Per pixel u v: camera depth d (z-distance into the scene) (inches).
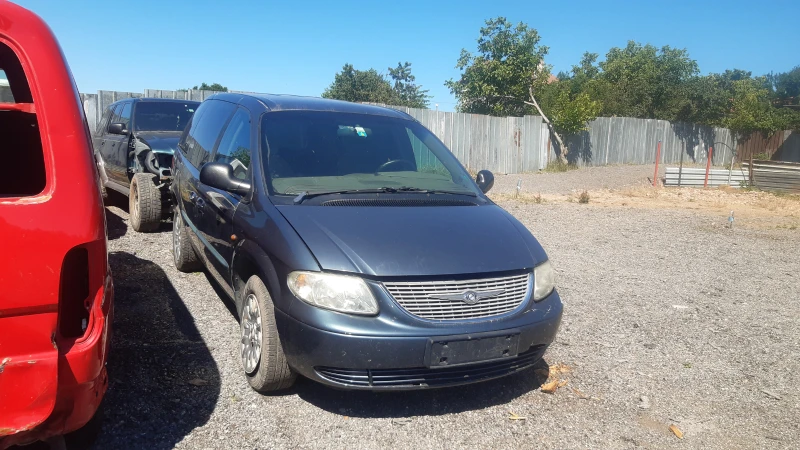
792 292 275.6
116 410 138.2
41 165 122.9
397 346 131.1
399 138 203.2
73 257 97.2
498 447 137.1
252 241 153.1
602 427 149.2
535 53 1048.8
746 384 177.8
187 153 237.3
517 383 169.6
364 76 1660.9
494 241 154.4
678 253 347.3
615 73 1348.4
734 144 1390.3
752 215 521.3
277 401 149.6
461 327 136.4
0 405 90.5
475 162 783.7
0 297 89.8
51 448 116.8
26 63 96.0
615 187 745.0
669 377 179.6
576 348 197.0
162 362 164.4
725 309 246.2
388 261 136.9
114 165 346.3
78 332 99.3
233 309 207.0
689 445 143.8
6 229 90.3
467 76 1092.5
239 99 212.7
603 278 284.8
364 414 146.9
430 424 144.6
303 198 159.6
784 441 147.4
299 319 133.8
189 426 135.2
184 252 233.3
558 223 428.1
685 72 1333.7
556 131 946.1
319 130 189.5
